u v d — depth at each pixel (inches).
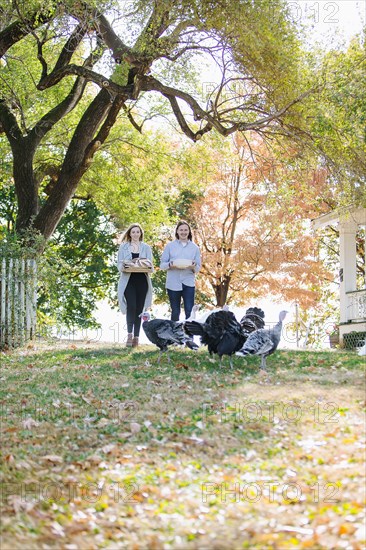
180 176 1077.8
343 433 338.0
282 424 354.9
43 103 940.0
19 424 368.2
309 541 248.5
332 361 493.4
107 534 259.1
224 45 644.1
